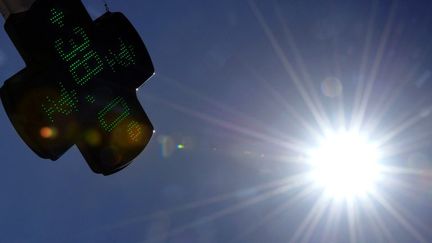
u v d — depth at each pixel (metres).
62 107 3.55
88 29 3.80
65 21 3.68
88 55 3.77
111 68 3.88
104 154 3.71
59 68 3.59
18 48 3.56
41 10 3.57
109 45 3.91
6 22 3.53
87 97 3.69
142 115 3.95
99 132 3.71
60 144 3.53
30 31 3.52
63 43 3.64
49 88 3.53
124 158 3.80
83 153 3.67
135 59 4.01
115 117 3.80
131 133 3.85
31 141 3.44
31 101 3.44
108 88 3.82
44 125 3.46
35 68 3.52
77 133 3.61
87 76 3.72
